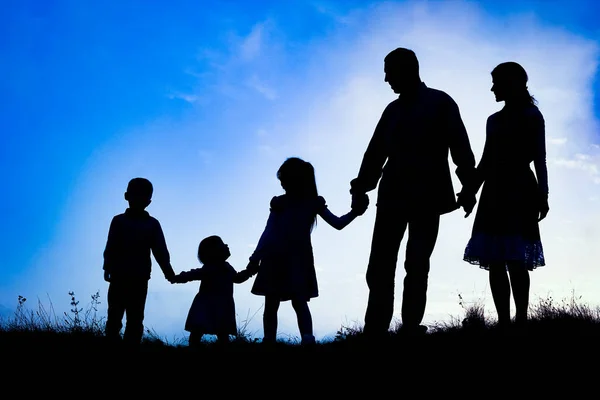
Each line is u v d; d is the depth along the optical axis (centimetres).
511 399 471
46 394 516
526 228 698
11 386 533
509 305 701
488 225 709
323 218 732
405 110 648
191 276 888
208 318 894
